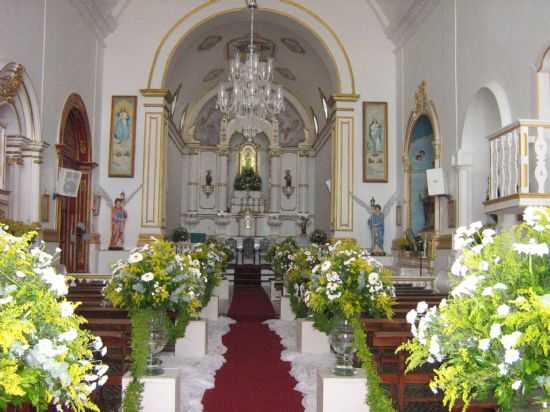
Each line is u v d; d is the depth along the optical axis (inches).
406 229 618.2
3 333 96.9
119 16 676.1
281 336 410.3
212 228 975.0
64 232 592.7
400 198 649.6
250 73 565.6
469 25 466.0
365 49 689.0
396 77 681.0
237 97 572.7
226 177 989.2
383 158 674.8
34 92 459.8
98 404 228.2
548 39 342.3
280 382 287.6
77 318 120.1
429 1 550.0
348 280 250.7
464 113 474.6
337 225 668.1
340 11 692.7
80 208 612.4
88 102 613.9
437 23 540.7
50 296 113.4
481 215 472.7
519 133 318.0
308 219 956.0
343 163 674.2
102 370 120.8
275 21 717.9
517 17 382.3
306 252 413.7
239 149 1004.6
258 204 978.7
